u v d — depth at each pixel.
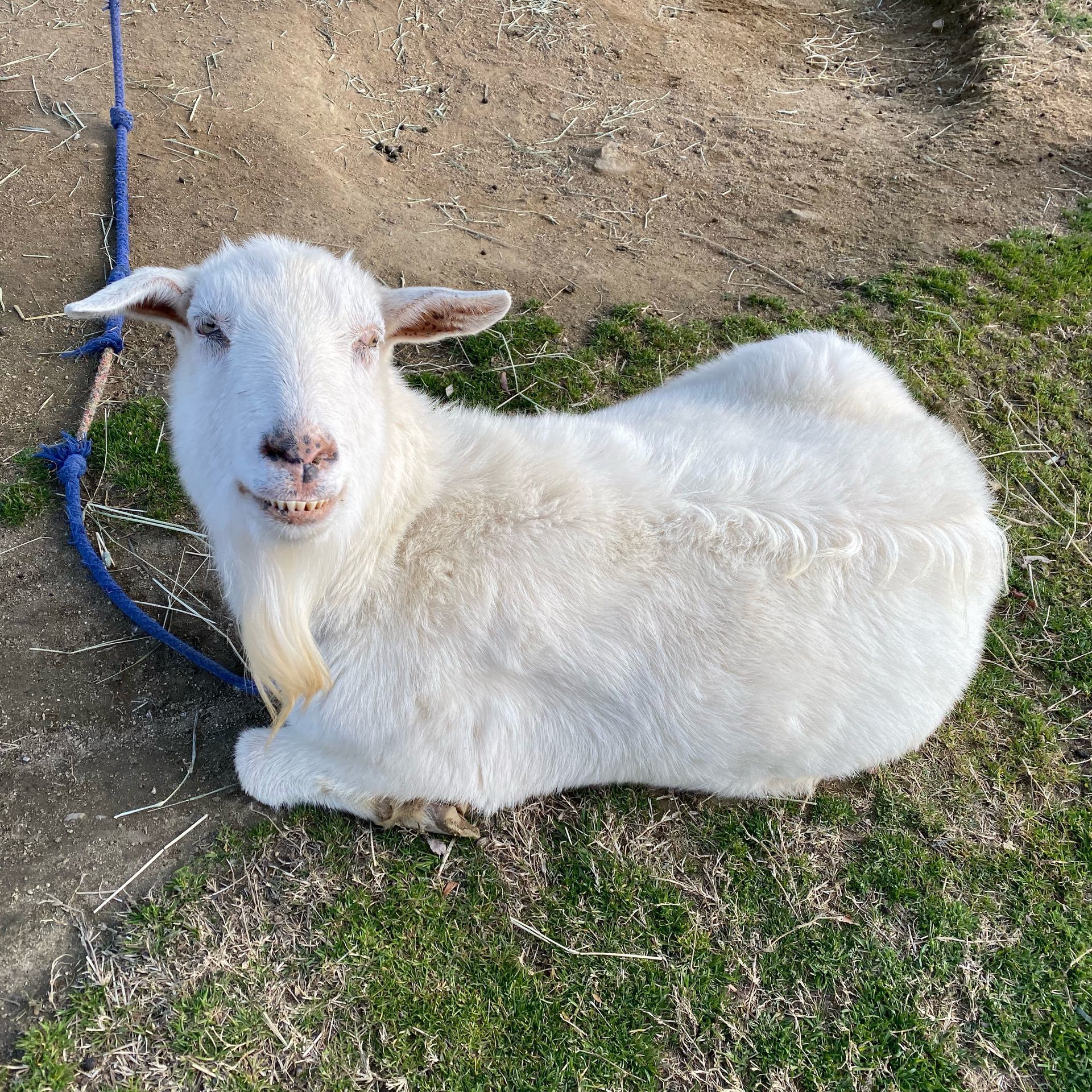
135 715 1.16
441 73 2.26
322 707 1.02
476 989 1.02
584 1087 0.98
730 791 1.14
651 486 1.03
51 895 1.03
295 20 2.17
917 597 1.02
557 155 2.10
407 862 1.09
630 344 1.63
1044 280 1.83
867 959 1.07
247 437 0.84
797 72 2.56
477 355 1.58
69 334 1.49
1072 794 1.21
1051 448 1.55
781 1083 1.00
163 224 1.65
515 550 0.99
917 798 1.19
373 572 0.98
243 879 1.06
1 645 1.19
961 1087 1.00
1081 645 1.33
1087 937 1.10
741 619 0.99
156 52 1.98
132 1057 0.95
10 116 1.78
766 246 1.90
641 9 2.67
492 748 1.05
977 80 2.45
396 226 1.79
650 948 1.06
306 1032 0.98
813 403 1.21
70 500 1.29
